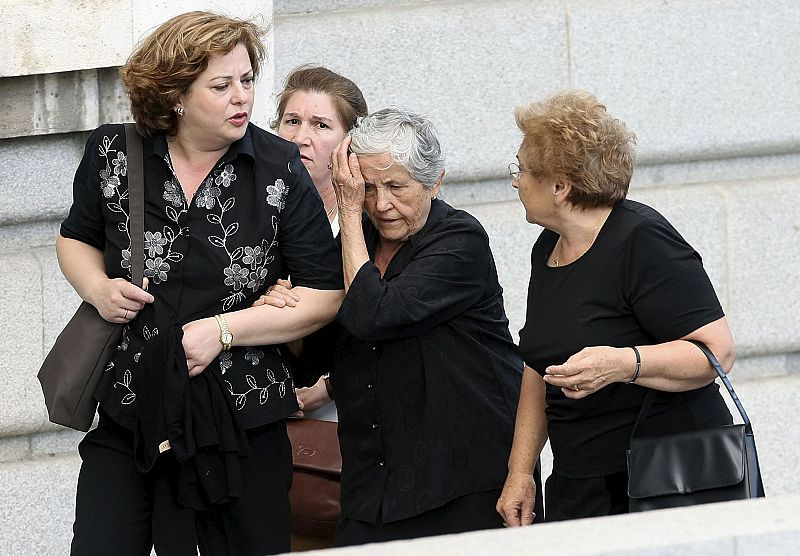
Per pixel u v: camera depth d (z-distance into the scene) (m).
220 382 11.95
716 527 9.09
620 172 11.40
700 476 11.08
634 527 9.16
